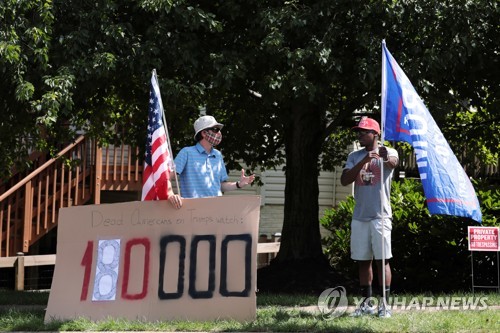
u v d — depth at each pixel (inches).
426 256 1146.7
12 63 793.6
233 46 911.0
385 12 882.8
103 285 713.0
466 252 1114.1
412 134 693.3
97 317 705.0
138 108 1082.7
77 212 734.5
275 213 1715.1
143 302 700.7
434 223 1123.3
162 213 712.4
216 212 704.4
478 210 697.0
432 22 895.7
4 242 1312.7
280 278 1028.5
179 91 850.1
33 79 839.1
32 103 796.6
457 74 991.6
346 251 1225.4
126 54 858.8
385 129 697.6
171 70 894.4
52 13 845.2
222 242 698.8
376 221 697.6
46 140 1189.1
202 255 699.4
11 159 1149.7
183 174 733.3
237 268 692.7
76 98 901.2
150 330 652.7
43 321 706.8
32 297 969.5
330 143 1299.2
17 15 811.4
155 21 870.4
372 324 649.0
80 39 839.1
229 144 1178.6
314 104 1011.9
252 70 918.4
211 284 693.9
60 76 805.2
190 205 708.0
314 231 1086.4
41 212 1343.5
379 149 681.6
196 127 733.9
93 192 1423.5
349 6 877.8
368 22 893.2
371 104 1094.4
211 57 860.6
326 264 1071.6
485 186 1179.9
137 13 903.7
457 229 1104.8
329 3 874.8
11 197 1280.8
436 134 699.4
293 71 850.8
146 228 714.2
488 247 915.4
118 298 706.2
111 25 849.5
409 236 1145.4
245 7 901.8
